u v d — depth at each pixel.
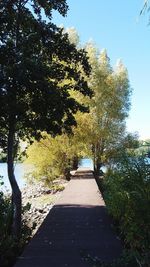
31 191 33.28
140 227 7.45
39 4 14.94
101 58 34.69
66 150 32.34
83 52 15.84
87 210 15.46
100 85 33.62
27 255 8.95
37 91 14.26
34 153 31.80
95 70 33.94
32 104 14.73
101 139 34.25
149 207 7.36
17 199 14.62
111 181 11.40
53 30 15.19
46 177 32.59
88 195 20.05
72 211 15.35
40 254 9.03
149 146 7.82
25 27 14.92
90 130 33.00
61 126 15.68
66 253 9.09
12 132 14.88
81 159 39.38
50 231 11.67
